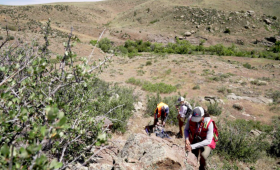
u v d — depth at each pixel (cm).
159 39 7112
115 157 378
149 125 654
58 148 201
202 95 1420
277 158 600
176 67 2497
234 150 570
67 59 189
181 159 333
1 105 167
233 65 2758
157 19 9406
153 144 352
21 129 158
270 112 1133
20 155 106
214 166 503
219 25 7881
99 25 10150
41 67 171
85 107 272
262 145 643
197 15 8719
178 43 6519
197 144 290
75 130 218
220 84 1756
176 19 8850
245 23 7794
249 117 1034
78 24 9394
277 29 7488
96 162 337
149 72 2323
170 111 781
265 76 2175
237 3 10675
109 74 2106
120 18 11400
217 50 4884
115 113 623
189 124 311
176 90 1549
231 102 1277
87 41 6072
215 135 305
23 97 189
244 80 1903
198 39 7000
